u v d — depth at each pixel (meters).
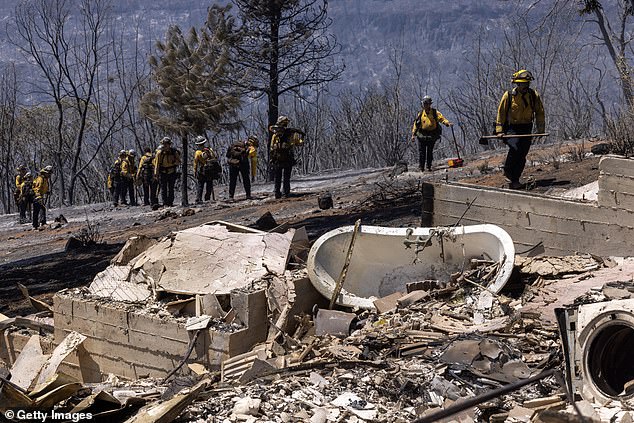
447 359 6.04
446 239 8.08
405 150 47.84
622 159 8.62
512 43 42.28
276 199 21.42
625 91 18.91
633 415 4.77
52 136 59.97
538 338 6.39
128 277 8.41
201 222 19.27
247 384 6.09
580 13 23.84
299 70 37.47
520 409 5.20
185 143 28.36
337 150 52.69
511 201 9.25
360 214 15.28
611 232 8.75
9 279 14.11
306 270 8.09
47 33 51.59
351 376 5.99
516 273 7.88
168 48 29.25
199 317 7.34
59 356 7.27
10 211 59.25
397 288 8.26
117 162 30.06
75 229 23.28
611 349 5.28
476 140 45.00
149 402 6.09
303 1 35.84
